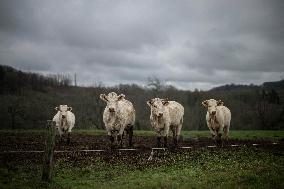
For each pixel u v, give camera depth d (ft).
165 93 267.80
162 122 79.25
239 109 269.23
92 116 234.58
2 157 61.82
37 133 128.26
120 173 52.95
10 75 303.68
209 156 67.00
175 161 61.82
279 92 335.06
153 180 48.16
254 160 63.05
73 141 100.12
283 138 114.21
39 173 50.01
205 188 43.34
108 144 90.33
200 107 245.24
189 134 136.05
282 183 44.75
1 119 214.07
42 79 315.37
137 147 82.79
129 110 82.89
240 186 43.80
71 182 47.34
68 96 263.90
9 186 42.91
